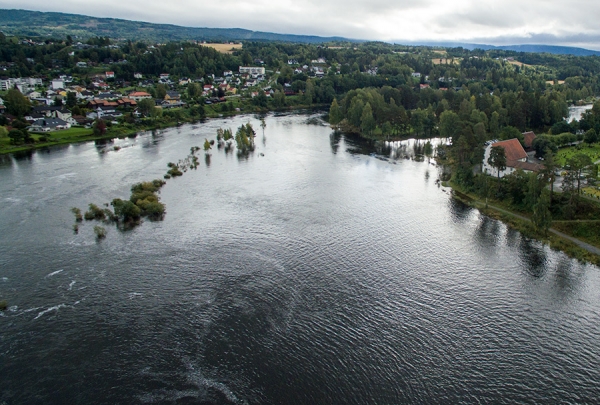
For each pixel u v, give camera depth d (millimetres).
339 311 71000
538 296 75625
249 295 75188
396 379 57438
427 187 133625
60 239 96562
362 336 65188
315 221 106750
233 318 69125
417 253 90688
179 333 65812
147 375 57938
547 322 68750
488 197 122062
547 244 94625
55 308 71750
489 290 77375
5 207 114938
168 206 116688
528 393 55625
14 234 98688
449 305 72938
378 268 84562
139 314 70188
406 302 73562
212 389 55688
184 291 76375
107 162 162125
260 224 104750
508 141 143250
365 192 128500
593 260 86812
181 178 142250
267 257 88438
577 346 63625
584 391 56031
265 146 190750
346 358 60875
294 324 67750
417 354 61750
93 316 69750
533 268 84875
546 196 98000
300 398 54469
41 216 109312
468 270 84062
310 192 128125
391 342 64000
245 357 61094
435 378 57688
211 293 75750
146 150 182125
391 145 195125
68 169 152125
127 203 108625
